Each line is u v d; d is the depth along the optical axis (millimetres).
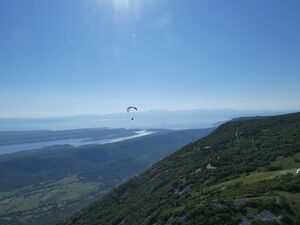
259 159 92438
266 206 49469
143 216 87250
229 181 77062
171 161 140750
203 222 51344
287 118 154375
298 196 52000
